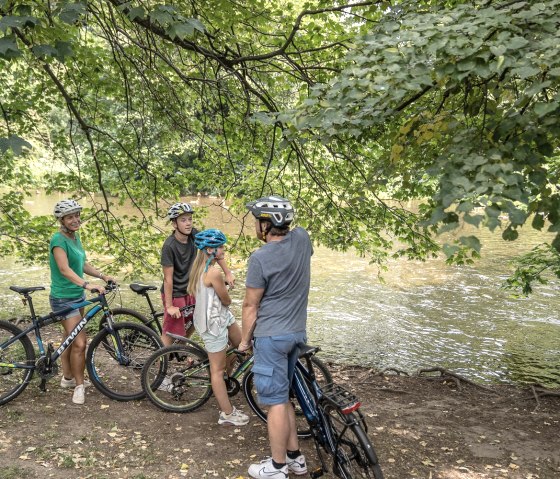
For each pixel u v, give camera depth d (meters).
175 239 5.55
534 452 5.05
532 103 3.34
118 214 21.69
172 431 4.77
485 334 11.51
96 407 5.19
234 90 8.25
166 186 9.42
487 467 4.63
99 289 5.12
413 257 8.19
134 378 5.88
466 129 3.52
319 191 8.34
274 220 3.65
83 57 7.64
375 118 3.62
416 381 7.80
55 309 5.27
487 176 2.85
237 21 7.02
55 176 9.31
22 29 4.22
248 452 4.44
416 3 4.78
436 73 3.23
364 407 6.13
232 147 8.92
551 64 2.91
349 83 3.44
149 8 5.08
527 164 3.18
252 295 3.63
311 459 4.34
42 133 9.68
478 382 8.52
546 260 8.60
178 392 5.04
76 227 5.12
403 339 11.11
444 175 3.01
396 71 3.30
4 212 9.08
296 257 3.66
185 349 5.04
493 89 3.66
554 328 12.00
